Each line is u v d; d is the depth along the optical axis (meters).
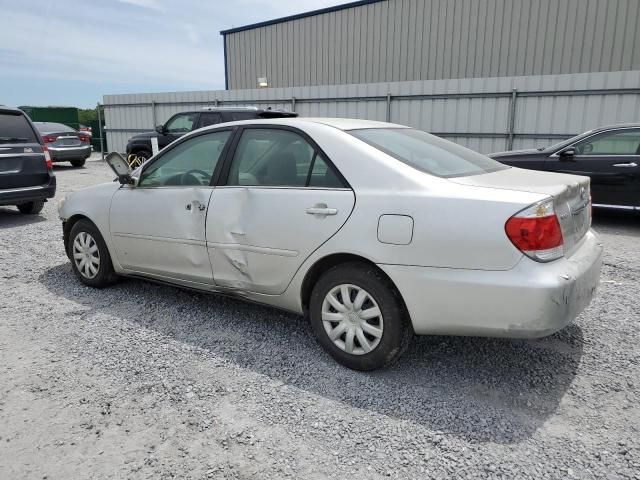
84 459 2.36
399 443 2.46
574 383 3.00
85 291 4.65
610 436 2.50
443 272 2.73
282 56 22.84
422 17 18.67
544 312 2.55
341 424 2.62
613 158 7.48
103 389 2.95
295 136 3.38
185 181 3.91
